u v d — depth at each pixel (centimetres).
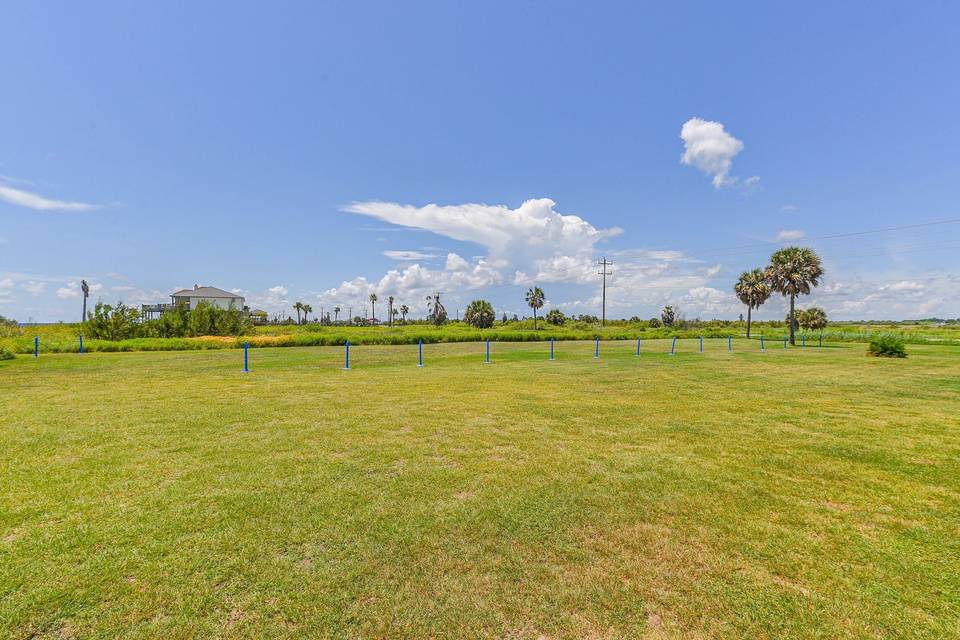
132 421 709
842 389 1116
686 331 5869
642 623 245
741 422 739
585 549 324
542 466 508
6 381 1169
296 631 236
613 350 2708
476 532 348
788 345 3656
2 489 426
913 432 679
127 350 2458
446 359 1994
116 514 373
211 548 319
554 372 1460
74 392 988
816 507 404
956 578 292
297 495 418
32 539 329
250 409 809
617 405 876
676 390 1076
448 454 550
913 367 1730
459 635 235
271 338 2970
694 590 276
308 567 297
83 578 281
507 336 4069
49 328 4069
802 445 605
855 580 289
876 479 478
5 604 255
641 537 344
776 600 267
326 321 12000
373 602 261
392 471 487
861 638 235
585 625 243
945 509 403
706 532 354
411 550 320
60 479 453
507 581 283
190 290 6944
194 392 996
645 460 534
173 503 397
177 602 259
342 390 1038
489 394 995
